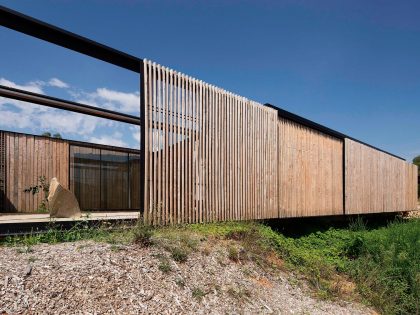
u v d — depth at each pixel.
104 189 10.25
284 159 8.65
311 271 6.05
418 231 10.58
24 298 2.70
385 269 7.16
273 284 4.91
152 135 5.43
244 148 7.30
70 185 9.41
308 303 4.72
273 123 8.23
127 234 4.58
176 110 5.91
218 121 6.73
